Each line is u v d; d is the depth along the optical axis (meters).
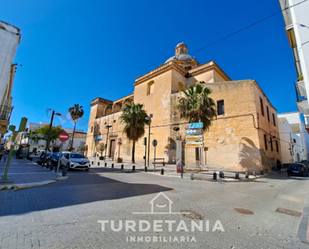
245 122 17.44
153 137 26.38
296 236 3.49
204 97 14.39
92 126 43.78
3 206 4.68
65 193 6.31
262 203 5.98
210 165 19.00
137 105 22.83
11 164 17.31
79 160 13.65
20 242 2.83
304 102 9.26
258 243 3.14
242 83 18.38
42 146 49.56
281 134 27.92
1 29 10.11
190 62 33.97
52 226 3.51
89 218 4.00
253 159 16.25
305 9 6.96
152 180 10.10
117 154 32.62
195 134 13.51
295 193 7.99
